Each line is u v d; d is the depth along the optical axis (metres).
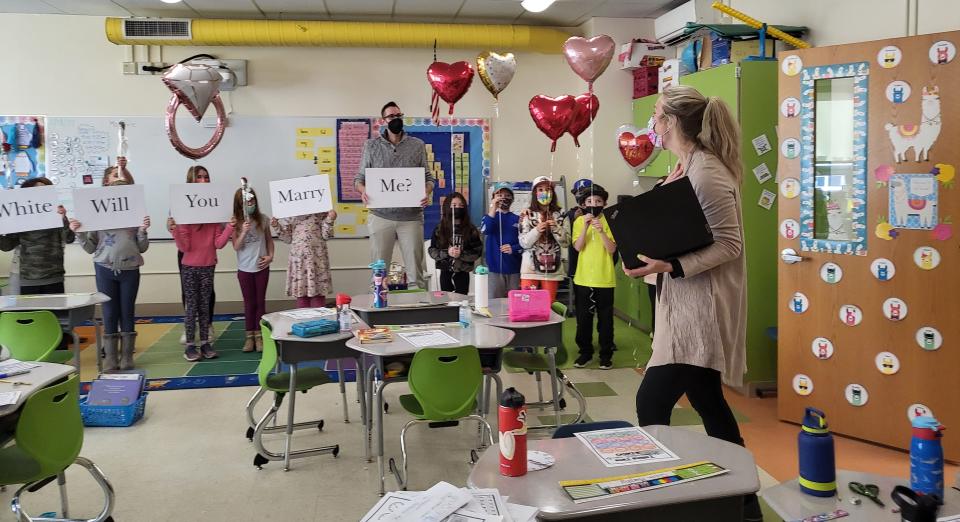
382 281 4.28
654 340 2.64
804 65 4.08
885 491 1.80
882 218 3.82
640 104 7.46
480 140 8.13
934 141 3.62
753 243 4.88
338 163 7.98
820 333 4.13
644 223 2.47
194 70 5.86
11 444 3.37
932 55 3.61
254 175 7.88
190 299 6.05
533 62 8.14
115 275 5.66
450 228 6.34
